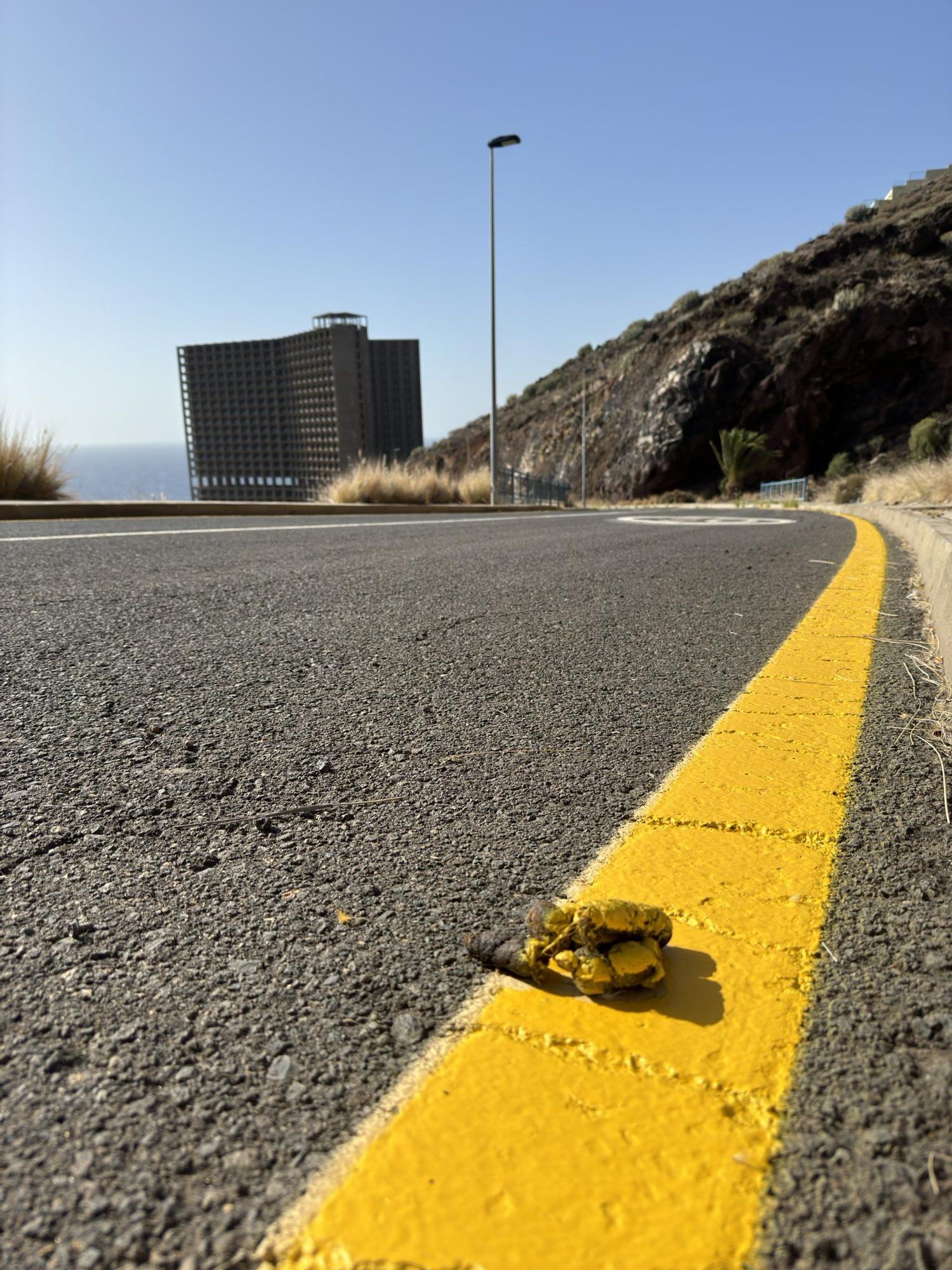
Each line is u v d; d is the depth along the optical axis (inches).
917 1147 31.0
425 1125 32.3
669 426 1476.4
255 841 57.3
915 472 550.3
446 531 301.9
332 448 3828.7
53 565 181.9
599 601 149.9
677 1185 29.4
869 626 129.1
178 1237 27.8
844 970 41.9
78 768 69.4
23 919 47.6
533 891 50.6
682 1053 36.1
